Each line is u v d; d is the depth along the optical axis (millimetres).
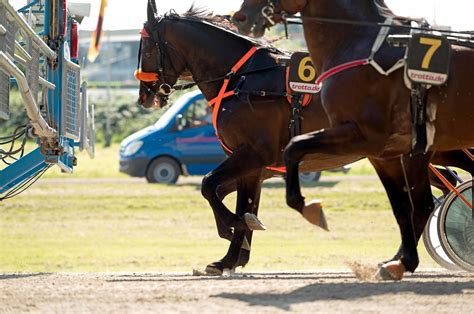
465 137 10984
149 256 19625
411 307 9250
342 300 9617
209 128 33594
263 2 11383
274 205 27969
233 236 13477
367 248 20938
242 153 13234
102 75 69938
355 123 10664
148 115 52844
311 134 10617
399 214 11680
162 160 33250
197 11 14109
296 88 13008
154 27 14102
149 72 14172
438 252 13844
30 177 14883
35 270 17453
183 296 9938
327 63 11086
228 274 13594
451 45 10969
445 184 13617
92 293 10289
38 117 12281
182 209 27484
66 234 23500
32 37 12383
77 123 14719
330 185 31438
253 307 9281
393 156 11234
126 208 27547
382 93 10680
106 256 19672
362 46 10836
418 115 10719
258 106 13305
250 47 13664
